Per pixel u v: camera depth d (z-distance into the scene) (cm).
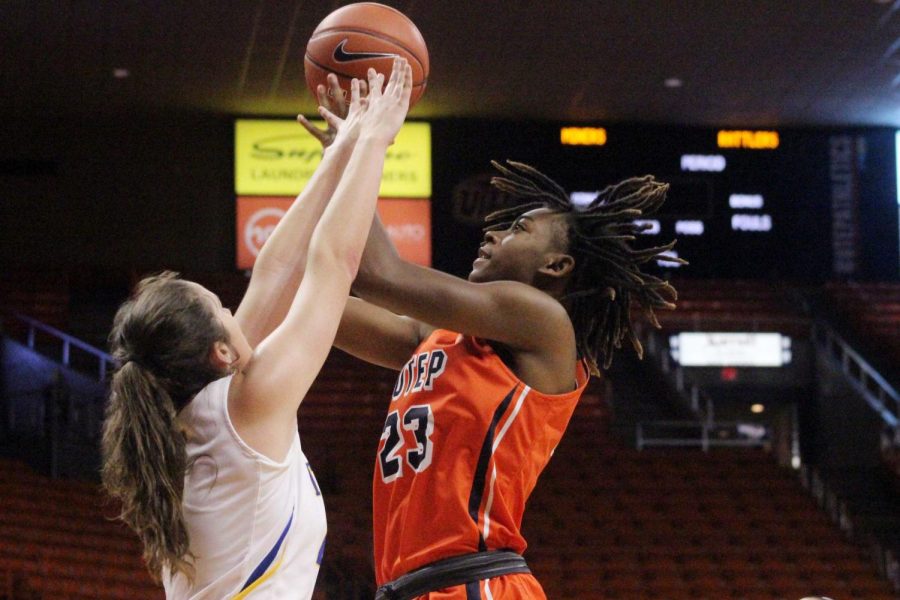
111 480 264
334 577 1401
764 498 1755
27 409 1680
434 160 2242
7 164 2225
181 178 2250
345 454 1759
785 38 1902
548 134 2267
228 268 2236
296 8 1750
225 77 2034
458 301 317
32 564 1200
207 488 264
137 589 1219
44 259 2209
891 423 2052
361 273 315
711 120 2277
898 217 2317
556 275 349
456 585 313
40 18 1772
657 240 2267
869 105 2214
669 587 1488
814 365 2211
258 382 264
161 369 267
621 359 2272
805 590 1532
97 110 2192
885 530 1839
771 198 2295
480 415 322
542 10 1777
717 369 2208
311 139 2245
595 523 1638
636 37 1886
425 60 356
